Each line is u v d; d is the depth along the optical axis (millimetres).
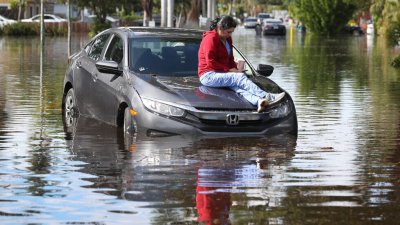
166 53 18953
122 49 19094
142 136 17062
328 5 122438
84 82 20328
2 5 146750
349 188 12875
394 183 13266
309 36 112000
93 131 18562
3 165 14555
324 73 39375
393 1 71875
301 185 13070
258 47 71188
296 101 26203
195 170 14156
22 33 96562
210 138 16812
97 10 97062
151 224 10641
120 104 18125
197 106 16734
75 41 76125
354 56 56531
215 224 10656
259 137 17141
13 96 26141
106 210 11336
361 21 146625
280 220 10891
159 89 17203
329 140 17859
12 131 18734
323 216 11125
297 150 16375
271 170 14266
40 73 35250
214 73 17562
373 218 11047
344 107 24578
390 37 68438
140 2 102375
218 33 17859
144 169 14211
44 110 22609
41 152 15906
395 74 38875
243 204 11742
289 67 43812
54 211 11266
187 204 11711
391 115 22625
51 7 146375
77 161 14961
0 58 46531
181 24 113562
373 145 17266
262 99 16844
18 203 11711
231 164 14734
